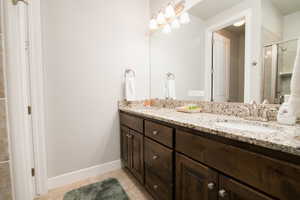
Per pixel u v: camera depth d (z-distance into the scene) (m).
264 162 0.54
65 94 1.55
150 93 2.15
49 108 1.47
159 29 1.99
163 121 1.09
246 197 0.59
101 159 1.79
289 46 0.91
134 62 1.99
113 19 1.80
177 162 0.96
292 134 0.62
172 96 1.82
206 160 0.77
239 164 0.62
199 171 0.80
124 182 1.60
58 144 1.53
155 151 1.17
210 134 0.75
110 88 1.81
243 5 1.13
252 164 0.58
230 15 1.22
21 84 0.68
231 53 1.22
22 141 0.68
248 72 1.11
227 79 1.25
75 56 1.58
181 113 1.33
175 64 1.77
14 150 0.65
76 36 1.58
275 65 0.97
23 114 0.69
